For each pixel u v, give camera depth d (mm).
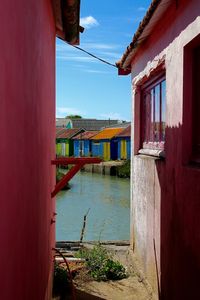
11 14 2459
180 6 5410
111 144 44344
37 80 4039
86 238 15156
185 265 5145
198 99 5176
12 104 2504
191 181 4898
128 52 8617
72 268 8508
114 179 37031
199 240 4602
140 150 9164
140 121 9242
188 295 4992
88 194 27547
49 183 6066
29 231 3434
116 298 7281
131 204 9688
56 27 7367
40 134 4410
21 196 2924
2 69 2180
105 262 8547
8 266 2418
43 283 4977
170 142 5957
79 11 6344
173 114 5785
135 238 9086
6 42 2291
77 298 7242
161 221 6543
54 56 7480
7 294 2395
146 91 8781
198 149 5102
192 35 4914
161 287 6488
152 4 5867
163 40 6395
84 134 53938
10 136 2441
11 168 2486
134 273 8477
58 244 10836
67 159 6418
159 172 6723
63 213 20469
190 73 5328
